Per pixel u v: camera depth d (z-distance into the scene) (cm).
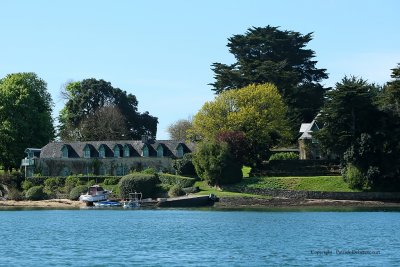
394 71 19388
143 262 8238
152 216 15112
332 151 19125
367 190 18575
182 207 18212
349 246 9656
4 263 8181
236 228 12156
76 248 9494
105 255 8812
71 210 17662
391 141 18588
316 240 10362
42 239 10588
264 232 11481
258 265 7994
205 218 14388
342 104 18800
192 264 8081
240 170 19450
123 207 18350
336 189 18688
